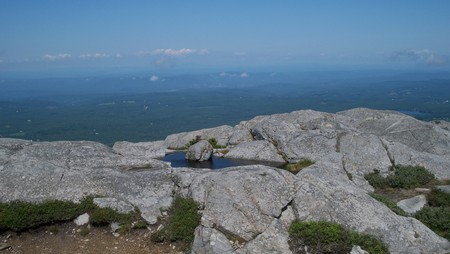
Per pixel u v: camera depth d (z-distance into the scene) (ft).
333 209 60.49
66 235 59.88
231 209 59.47
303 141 109.81
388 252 56.39
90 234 60.18
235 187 62.18
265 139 119.96
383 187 87.45
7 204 60.54
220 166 104.37
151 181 69.92
